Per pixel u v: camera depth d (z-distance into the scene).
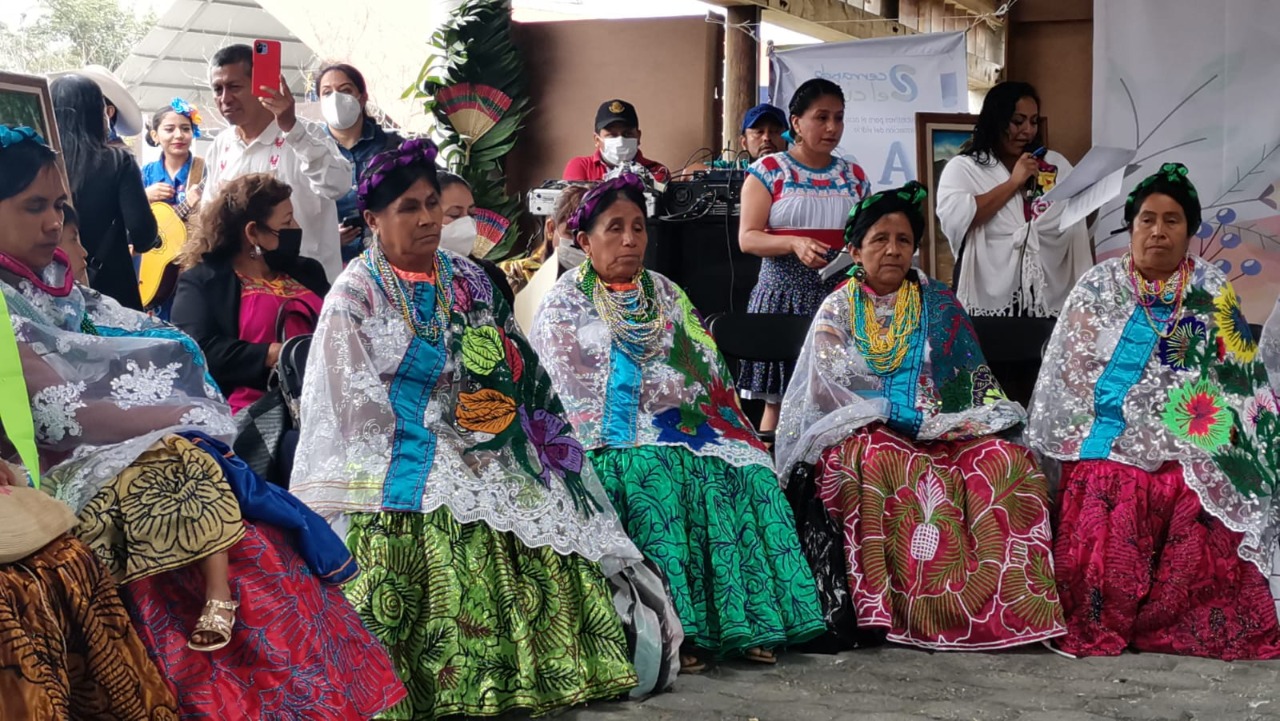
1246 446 5.28
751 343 5.98
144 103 14.71
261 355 5.03
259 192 5.20
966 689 4.54
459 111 9.82
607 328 5.12
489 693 4.11
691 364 5.18
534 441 4.58
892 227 5.54
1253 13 8.13
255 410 4.65
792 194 6.63
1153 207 5.49
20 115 5.14
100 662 3.25
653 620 4.53
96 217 5.98
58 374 3.57
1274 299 8.16
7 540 3.11
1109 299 5.55
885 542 5.17
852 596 5.11
